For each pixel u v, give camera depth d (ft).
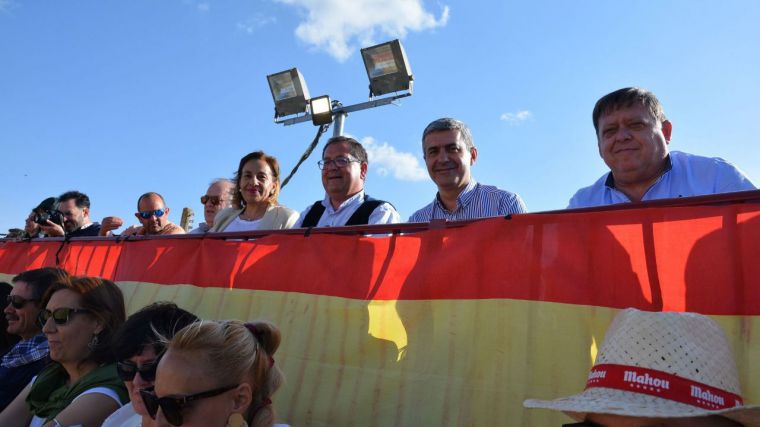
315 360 8.46
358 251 8.84
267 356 6.07
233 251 10.66
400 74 23.13
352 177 12.84
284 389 8.50
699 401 3.81
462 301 7.41
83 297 8.46
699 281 5.94
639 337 4.15
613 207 6.78
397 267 8.29
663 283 6.15
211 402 5.45
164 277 11.66
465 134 11.71
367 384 7.82
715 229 6.01
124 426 6.75
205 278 10.85
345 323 8.42
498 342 6.95
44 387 8.86
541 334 6.68
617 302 6.35
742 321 5.59
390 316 8.02
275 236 10.09
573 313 6.56
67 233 20.11
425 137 11.76
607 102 8.34
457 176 11.41
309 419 8.06
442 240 7.97
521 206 11.16
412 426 7.18
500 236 7.39
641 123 8.00
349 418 7.74
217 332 5.69
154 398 5.73
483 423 6.69
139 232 18.02
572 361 6.39
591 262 6.63
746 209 5.91
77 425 6.91
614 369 4.17
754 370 5.38
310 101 25.26
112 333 8.43
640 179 8.10
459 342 7.25
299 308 9.06
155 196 17.53
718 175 7.79
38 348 10.27
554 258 6.89
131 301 11.94
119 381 7.61
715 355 4.01
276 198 14.10
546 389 6.44
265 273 9.85
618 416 4.10
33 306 10.82
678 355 3.97
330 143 13.19
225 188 17.63
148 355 6.65
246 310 9.77
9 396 9.96
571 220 6.93
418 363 7.49
